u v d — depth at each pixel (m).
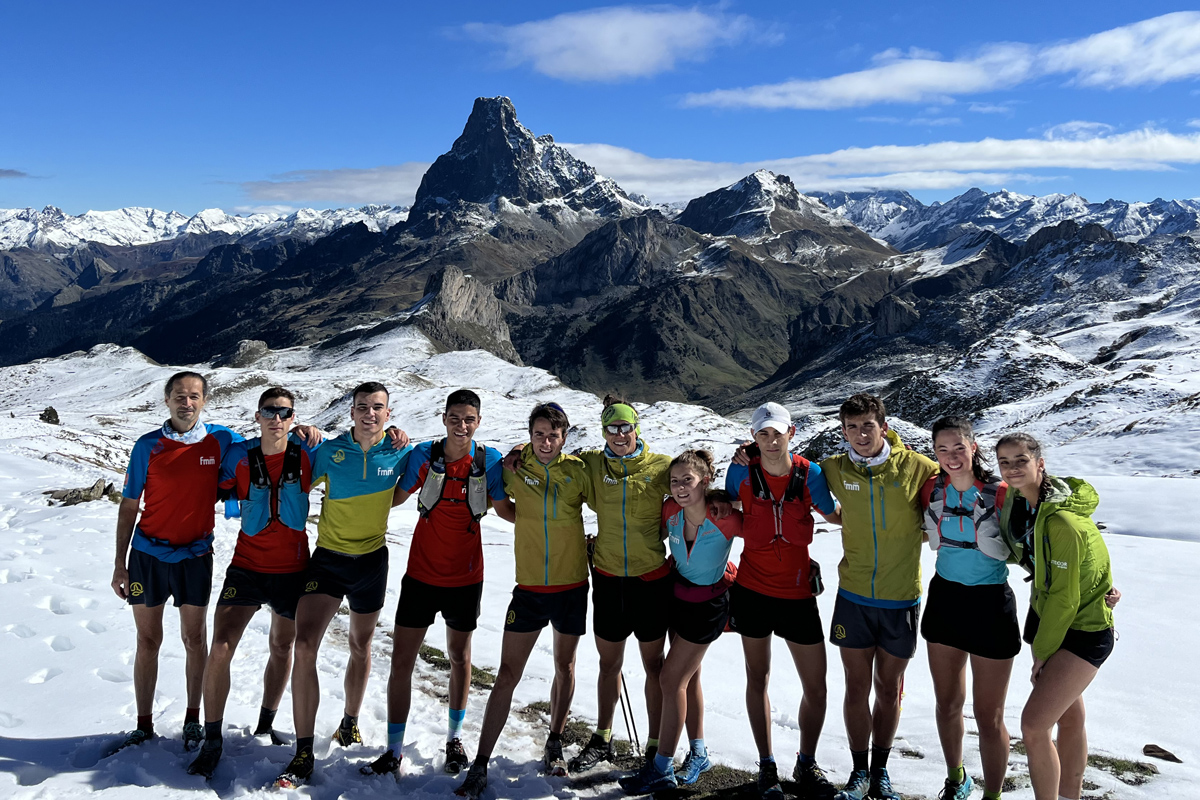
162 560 5.74
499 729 5.65
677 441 76.12
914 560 5.67
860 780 5.64
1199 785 5.82
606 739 6.28
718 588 5.95
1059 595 4.94
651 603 6.03
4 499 20.19
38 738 5.75
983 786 5.87
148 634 5.79
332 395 145.50
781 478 5.79
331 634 9.66
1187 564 16.27
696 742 6.02
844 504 5.74
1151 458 41.75
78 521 15.47
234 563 5.88
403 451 6.00
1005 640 5.30
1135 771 6.20
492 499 6.06
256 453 5.80
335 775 5.55
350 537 5.89
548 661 9.04
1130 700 8.04
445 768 5.89
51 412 66.94
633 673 8.65
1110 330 160.38
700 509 5.80
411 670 5.83
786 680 8.65
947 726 5.54
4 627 8.26
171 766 5.37
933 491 5.51
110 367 184.75
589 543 6.38
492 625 10.53
